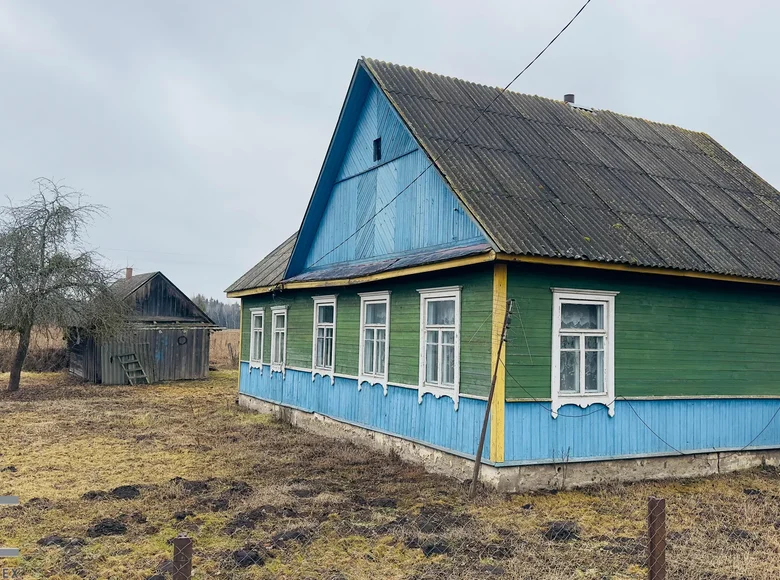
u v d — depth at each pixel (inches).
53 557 254.4
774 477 417.7
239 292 753.6
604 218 413.1
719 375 426.0
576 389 379.6
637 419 394.0
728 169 579.5
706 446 417.7
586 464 375.2
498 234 344.5
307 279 563.8
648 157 538.6
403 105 462.6
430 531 290.5
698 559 260.5
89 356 1050.7
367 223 533.0
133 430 571.2
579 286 378.0
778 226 497.7
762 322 446.6
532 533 290.5
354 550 267.1
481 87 544.7
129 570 243.1
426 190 449.4
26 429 562.3
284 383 650.8
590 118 574.2
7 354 1171.3
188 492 353.4
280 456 459.5
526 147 471.8
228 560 250.8
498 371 351.3
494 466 349.1
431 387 413.1
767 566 255.8
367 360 500.7
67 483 374.9
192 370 1109.1
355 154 562.9
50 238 884.0
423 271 394.3
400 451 443.2
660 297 406.6
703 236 438.0
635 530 299.4
